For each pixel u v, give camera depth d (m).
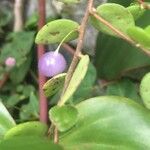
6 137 0.15
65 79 0.14
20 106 0.24
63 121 0.14
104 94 0.21
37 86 0.24
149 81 0.14
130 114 0.15
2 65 0.25
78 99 0.21
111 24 0.14
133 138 0.15
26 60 0.24
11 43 0.25
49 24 0.14
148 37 0.13
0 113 0.17
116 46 0.21
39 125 0.15
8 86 0.24
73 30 0.14
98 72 0.21
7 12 0.27
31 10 0.26
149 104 0.14
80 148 0.16
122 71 0.21
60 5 0.24
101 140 0.15
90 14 0.14
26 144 0.14
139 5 0.15
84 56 0.13
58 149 0.15
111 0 0.20
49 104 0.21
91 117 0.16
